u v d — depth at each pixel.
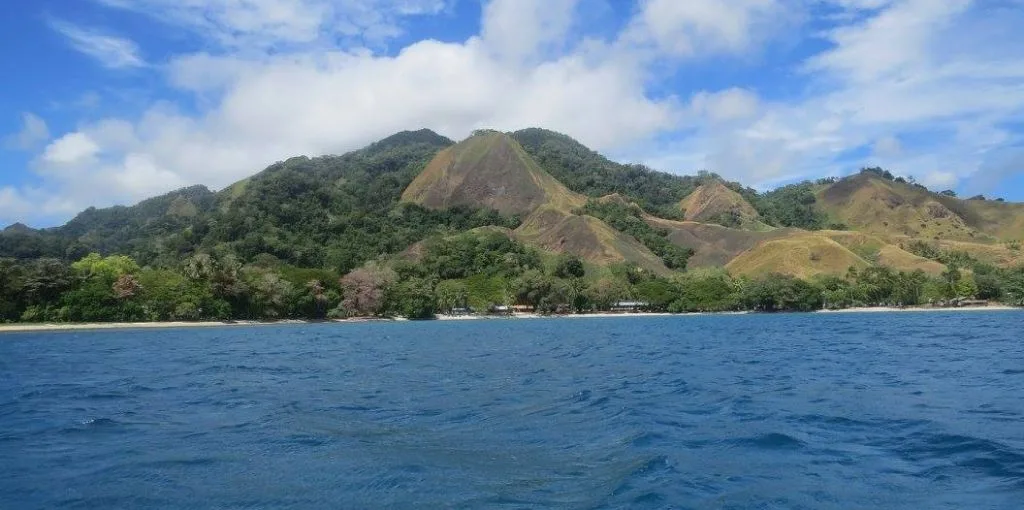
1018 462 14.65
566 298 164.88
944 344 54.53
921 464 14.81
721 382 30.22
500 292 168.00
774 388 27.94
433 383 31.38
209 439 18.34
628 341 65.19
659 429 18.95
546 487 13.41
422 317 149.00
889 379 30.88
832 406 22.95
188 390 29.20
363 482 13.87
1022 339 59.88
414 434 18.92
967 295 173.00
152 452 16.80
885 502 12.26
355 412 22.80
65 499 12.95
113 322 113.19
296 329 108.06
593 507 12.08
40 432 19.53
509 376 34.31
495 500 12.59
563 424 20.17
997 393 25.84
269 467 15.15
